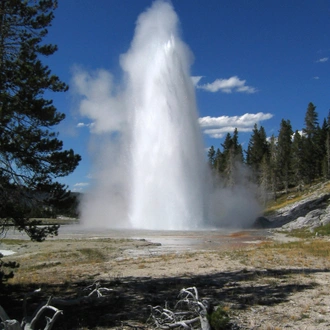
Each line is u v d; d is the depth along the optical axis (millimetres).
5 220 10438
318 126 96125
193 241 30562
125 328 8523
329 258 18984
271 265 17078
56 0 11445
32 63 10953
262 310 9672
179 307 9844
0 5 10906
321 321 8625
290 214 51656
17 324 6539
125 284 13461
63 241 30500
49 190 10492
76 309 10203
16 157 10258
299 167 81438
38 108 10492
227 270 16062
